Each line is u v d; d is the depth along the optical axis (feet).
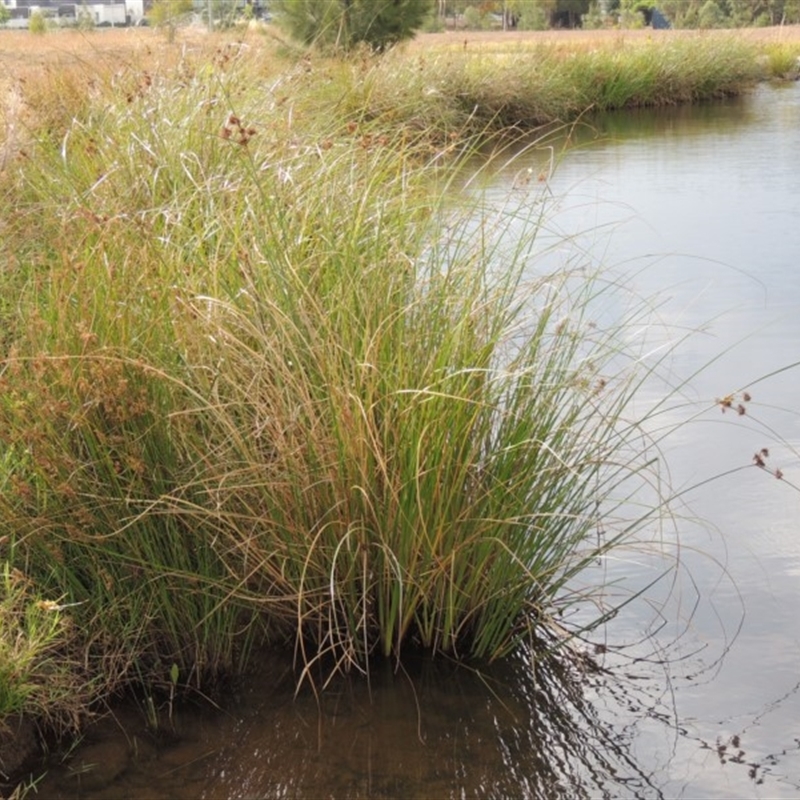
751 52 84.79
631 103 73.36
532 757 10.95
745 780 10.64
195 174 18.92
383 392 12.17
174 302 12.88
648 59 74.95
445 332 12.66
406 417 11.90
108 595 12.07
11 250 16.17
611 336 15.79
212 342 12.64
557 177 42.39
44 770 10.81
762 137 55.31
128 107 22.98
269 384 12.09
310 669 12.35
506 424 12.51
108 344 12.55
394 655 12.56
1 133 22.22
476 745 11.16
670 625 13.15
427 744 11.18
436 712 11.65
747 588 13.87
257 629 12.76
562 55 71.72
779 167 45.21
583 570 14.30
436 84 52.01
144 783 10.64
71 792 10.52
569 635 12.91
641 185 41.37
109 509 12.07
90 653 12.07
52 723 11.34
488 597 12.55
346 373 11.93
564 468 12.67
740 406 13.01
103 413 12.29
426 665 12.40
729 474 16.70
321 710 11.70
